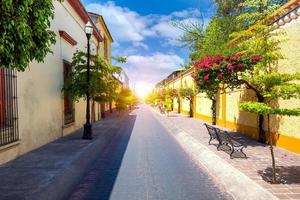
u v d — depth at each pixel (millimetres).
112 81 15094
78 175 7473
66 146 10812
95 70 14094
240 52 11211
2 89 8109
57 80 12977
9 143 8086
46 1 4375
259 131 12117
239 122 15586
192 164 9023
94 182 7078
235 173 7242
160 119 29156
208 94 19688
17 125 8664
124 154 10680
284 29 10703
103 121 24531
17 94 8719
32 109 9969
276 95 7129
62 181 6352
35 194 5301
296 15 9930
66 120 14500
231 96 17062
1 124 8023
